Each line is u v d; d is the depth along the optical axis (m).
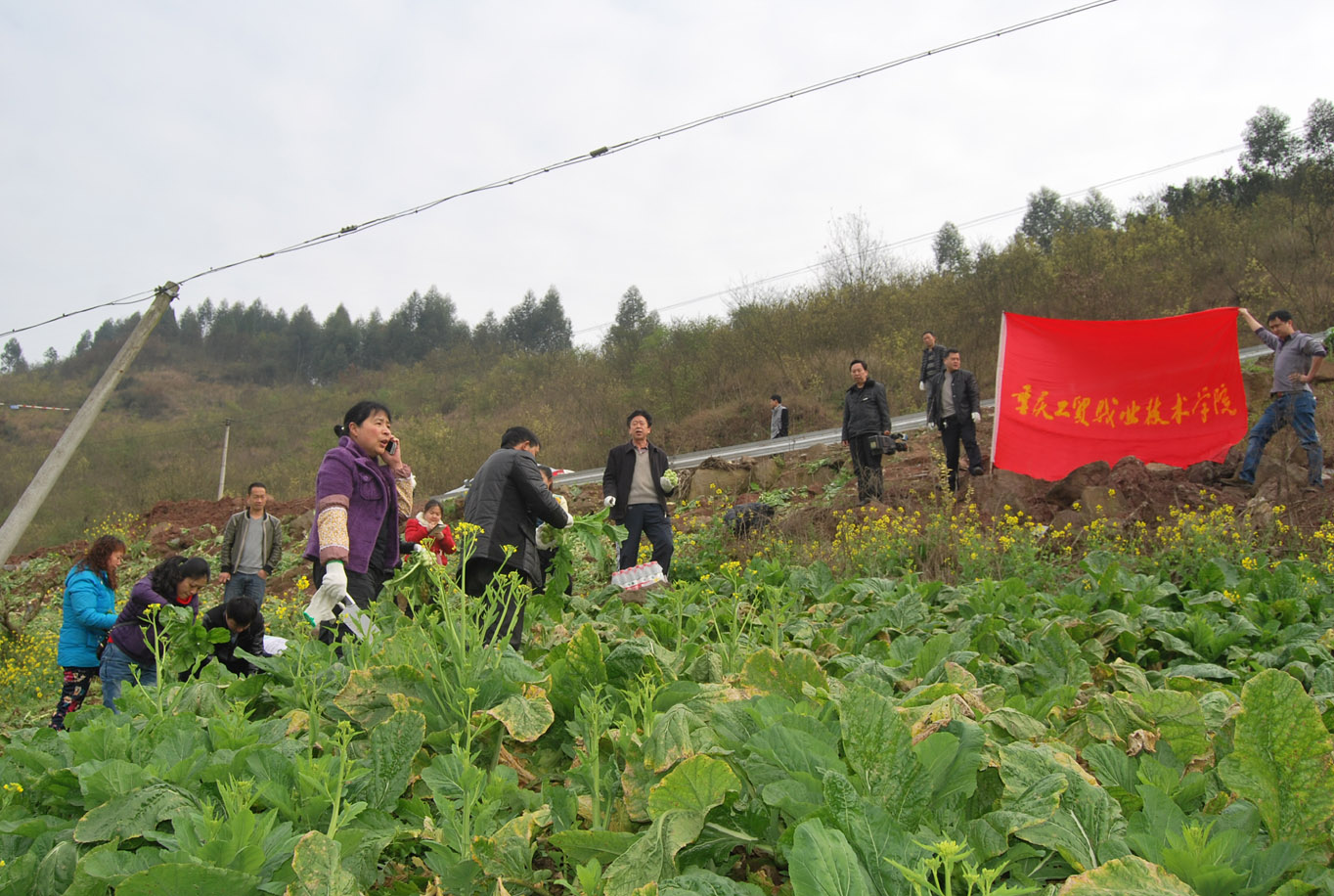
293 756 2.25
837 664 3.39
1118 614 4.67
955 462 10.77
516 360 49.38
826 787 1.61
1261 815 1.82
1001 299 28.81
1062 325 9.99
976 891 1.62
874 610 5.12
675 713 2.06
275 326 127.69
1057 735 2.40
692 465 18.58
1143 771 2.05
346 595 4.02
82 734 2.27
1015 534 7.53
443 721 2.49
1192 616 4.76
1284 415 8.75
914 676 3.31
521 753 2.55
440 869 1.78
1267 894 1.56
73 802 2.16
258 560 9.12
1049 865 1.75
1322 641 4.34
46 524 34.97
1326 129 39.09
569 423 32.59
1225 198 37.62
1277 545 7.37
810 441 17.75
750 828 1.86
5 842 1.94
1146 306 26.69
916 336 28.20
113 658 5.36
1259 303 23.88
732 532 9.85
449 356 67.31
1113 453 9.73
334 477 4.29
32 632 11.22
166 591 5.45
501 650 2.79
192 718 2.46
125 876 1.53
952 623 4.99
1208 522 7.34
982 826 1.75
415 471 27.89
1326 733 1.76
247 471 41.12
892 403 23.67
